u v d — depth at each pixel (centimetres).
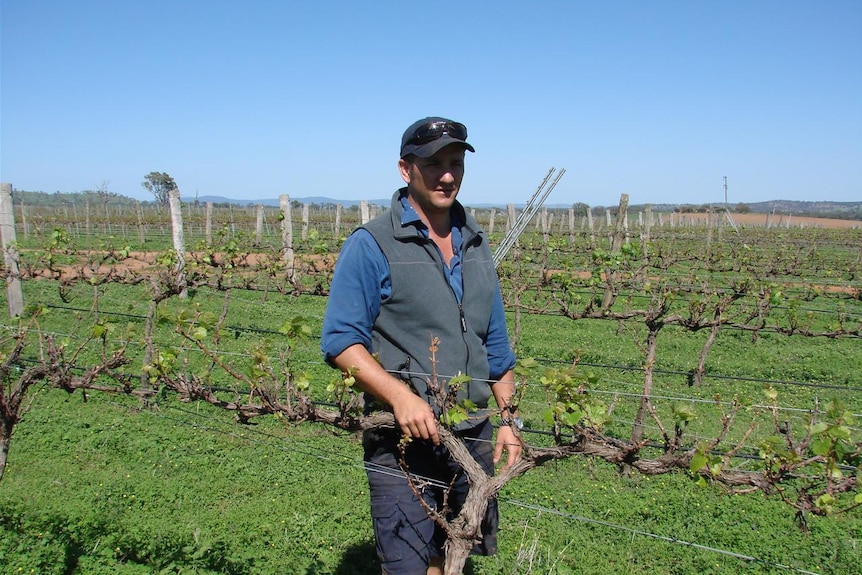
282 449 834
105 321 525
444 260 341
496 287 367
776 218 8344
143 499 698
